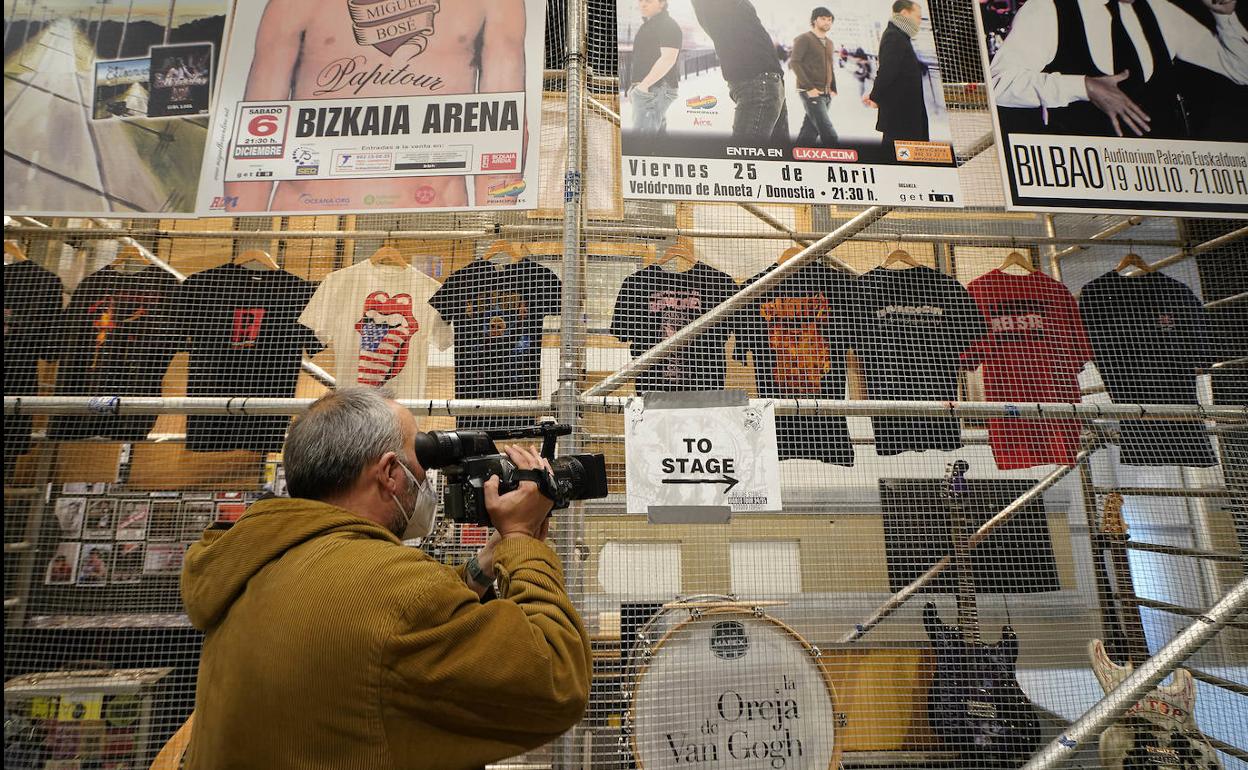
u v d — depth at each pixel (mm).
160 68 2209
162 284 2598
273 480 2750
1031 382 2723
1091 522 2912
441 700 915
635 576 2176
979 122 2400
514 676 937
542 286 2480
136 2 2244
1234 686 2361
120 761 2061
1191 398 2738
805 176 2199
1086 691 2441
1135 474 3316
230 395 2525
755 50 2266
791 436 2475
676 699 1979
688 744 1947
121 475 2590
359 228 3043
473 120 2172
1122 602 2785
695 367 2449
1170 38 2418
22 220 2721
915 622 2459
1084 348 2781
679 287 2637
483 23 2240
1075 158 2316
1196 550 2572
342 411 1171
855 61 2303
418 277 2740
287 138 2170
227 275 2613
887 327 2623
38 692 2082
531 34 2230
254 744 883
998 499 3025
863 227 2492
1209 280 2844
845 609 2395
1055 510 3139
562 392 1977
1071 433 2682
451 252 2998
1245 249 2740
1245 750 2316
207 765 913
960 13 2461
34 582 2451
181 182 2143
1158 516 3148
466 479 1202
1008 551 2754
